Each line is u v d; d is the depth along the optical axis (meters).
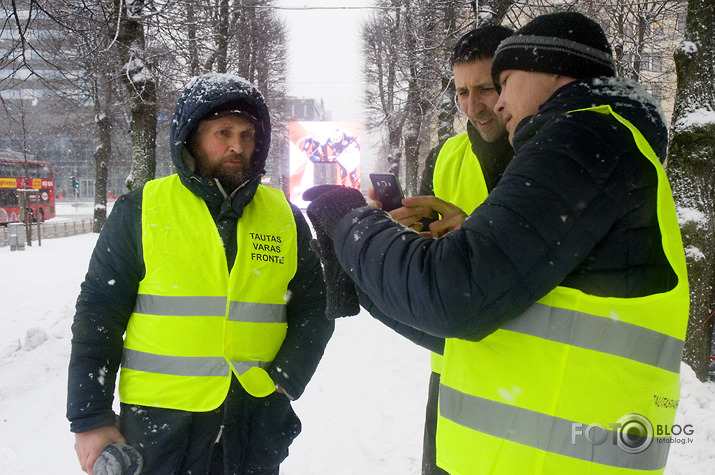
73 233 25.06
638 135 1.18
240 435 1.89
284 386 1.94
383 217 1.30
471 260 1.10
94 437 1.75
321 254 1.53
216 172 1.94
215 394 1.83
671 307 1.15
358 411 4.74
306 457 3.91
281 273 2.04
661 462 1.21
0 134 21.22
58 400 5.18
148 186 2.04
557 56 1.28
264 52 22.78
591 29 1.30
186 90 1.95
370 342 7.10
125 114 19.59
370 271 1.24
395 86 23.12
